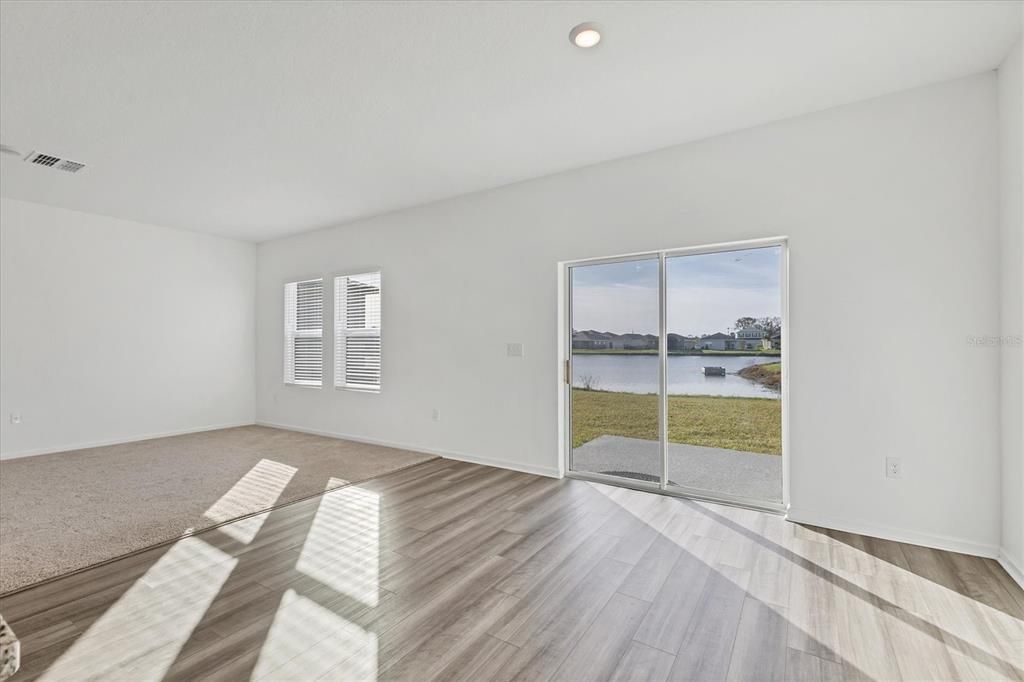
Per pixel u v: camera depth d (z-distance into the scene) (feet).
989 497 8.69
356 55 8.19
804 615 6.87
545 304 14.12
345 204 16.79
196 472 14.32
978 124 8.80
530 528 10.05
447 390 16.25
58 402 17.19
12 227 16.24
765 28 7.58
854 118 9.87
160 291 19.77
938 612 6.93
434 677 5.63
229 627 6.58
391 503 11.62
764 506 11.10
